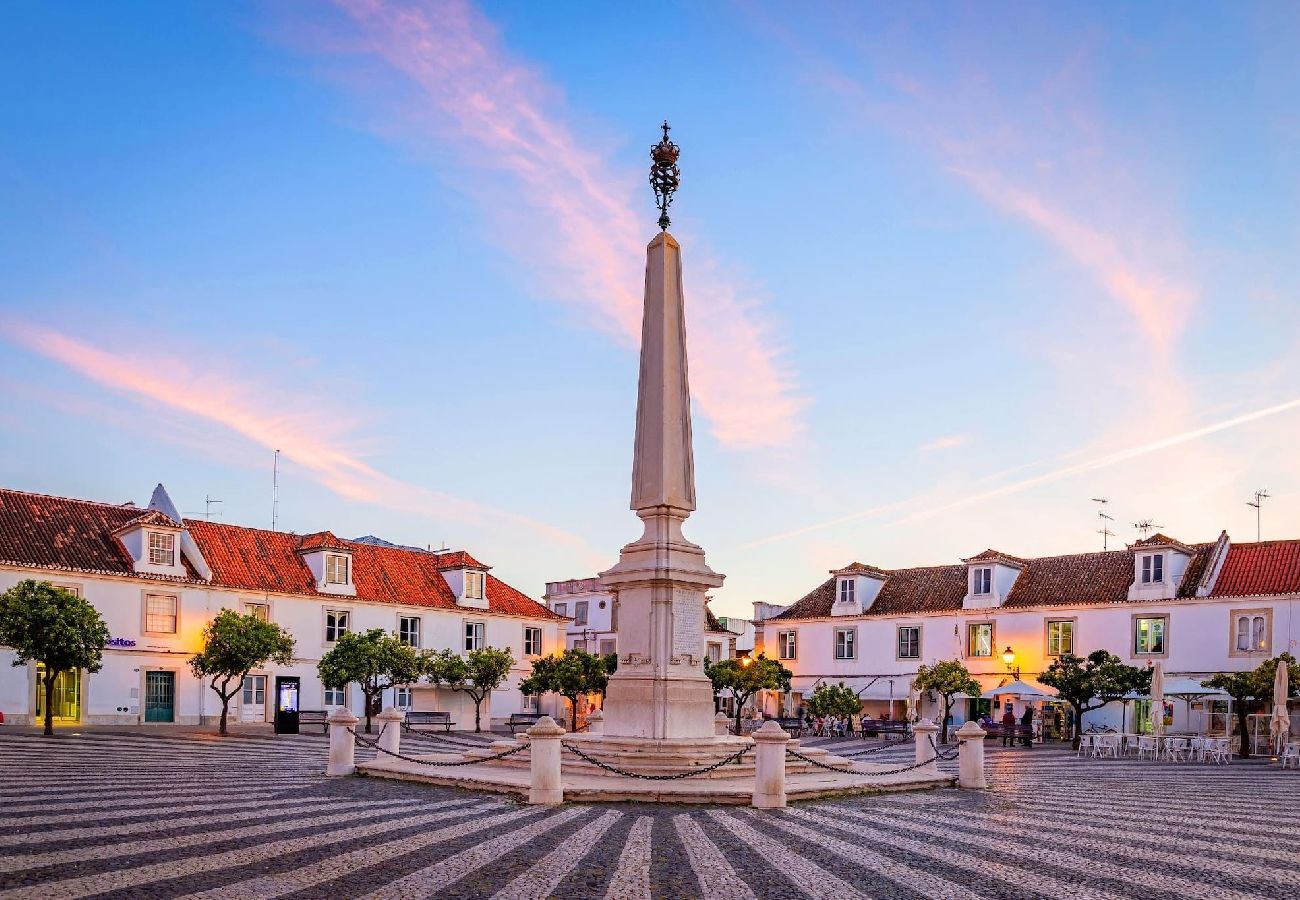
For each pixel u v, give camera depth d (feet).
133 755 83.61
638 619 66.49
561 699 191.72
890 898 32.17
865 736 147.02
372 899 30.48
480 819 47.03
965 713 168.86
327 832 42.55
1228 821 52.11
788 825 47.03
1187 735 142.51
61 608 108.37
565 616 200.03
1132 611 156.15
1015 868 37.35
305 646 157.07
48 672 107.04
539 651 190.39
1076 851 41.32
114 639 135.95
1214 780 79.61
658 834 43.50
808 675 186.91
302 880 32.83
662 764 59.77
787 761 66.69
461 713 174.09
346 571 163.94
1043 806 57.16
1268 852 42.19
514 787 56.13
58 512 141.79
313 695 157.17
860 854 39.65
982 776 67.05
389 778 64.69
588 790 53.93
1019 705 162.81
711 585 67.15
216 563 151.53
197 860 35.76
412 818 47.09
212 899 29.96
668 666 65.10
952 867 37.32
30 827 42.37
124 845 38.45
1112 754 113.39
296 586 157.69
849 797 59.16
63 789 56.85
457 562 179.93
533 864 36.27
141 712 137.80
